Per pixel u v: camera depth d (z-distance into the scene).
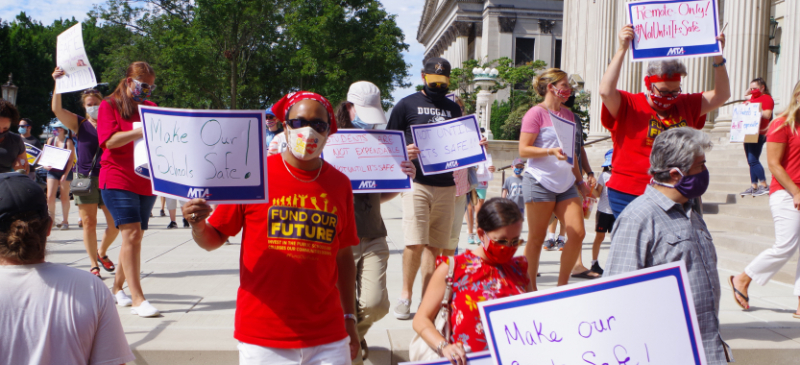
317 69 33.06
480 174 8.53
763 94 8.62
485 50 52.94
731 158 11.43
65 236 8.54
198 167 2.21
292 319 2.21
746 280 4.52
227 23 32.50
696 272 2.47
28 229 1.88
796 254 6.18
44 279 1.92
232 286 5.13
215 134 2.21
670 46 3.44
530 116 4.11
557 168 3.96
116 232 5.50
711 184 10.20
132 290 4.16
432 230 4.37
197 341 3.56
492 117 29.89
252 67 36.41
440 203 4.30
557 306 2.12
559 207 4.05
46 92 44.84
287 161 2.36
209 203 2.20
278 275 2.22
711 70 14.35
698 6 3.40
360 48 34.38
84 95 5.38
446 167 4.17
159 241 8.13
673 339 2.12
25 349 1.86
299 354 2.23
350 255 2.80
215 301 4.58
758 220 7.76
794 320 4.26
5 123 4.71
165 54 31.98
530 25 53.19
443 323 2.48
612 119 3.61
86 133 5.18
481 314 2.12
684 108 3.53
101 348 1.99
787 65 11.44
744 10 12.93
